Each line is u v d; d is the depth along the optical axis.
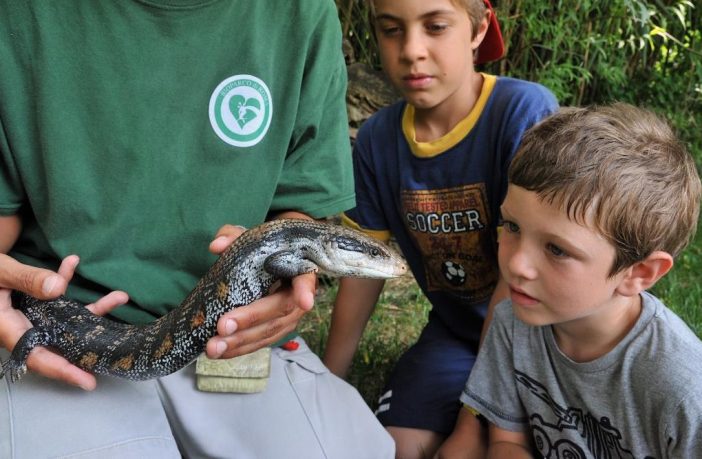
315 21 0.82
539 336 0.75
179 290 0.78
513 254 0.66
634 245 0.62
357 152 1.09
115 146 0.73
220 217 0.78
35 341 0.69
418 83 0.94
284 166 0.85
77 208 0.72
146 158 0.74
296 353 0.84
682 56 2.42
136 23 0.72
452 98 0.98
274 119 0.81
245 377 0.75
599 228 0.61
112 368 0.70
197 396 0.75
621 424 0.69
